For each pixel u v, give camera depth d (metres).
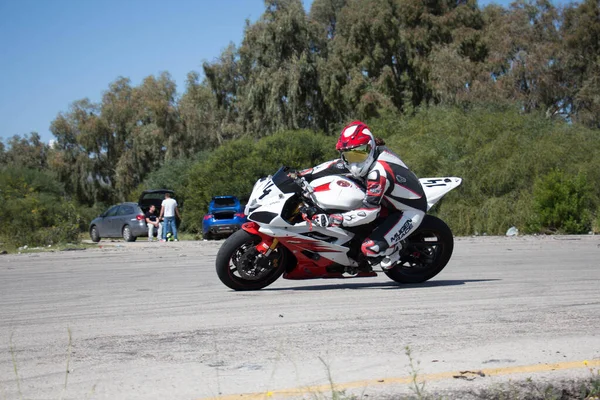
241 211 24.34
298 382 3.92
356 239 7.51
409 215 7.50
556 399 3.80
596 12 40.91
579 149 24.14
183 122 53.19
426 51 42.88
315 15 54.91
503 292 7.27
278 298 7.10
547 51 38.84
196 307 6.68
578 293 7.17
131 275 10.61
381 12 40.88
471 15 43.62
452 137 26.00
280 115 40.56
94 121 58.91
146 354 4.64
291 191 7.32
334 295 7.24
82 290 8.67
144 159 58.09
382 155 7.49
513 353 4.49
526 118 26.61
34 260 14.64
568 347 4.66
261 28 42.44
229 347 4.80
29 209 23.89
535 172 22.94
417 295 7.11
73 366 4.37
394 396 3.60
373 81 41.19
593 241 16.28
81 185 59.31
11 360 4.57
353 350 4.64
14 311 6.91
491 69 40.00
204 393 3.74
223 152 31.95
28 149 79.81
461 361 4.30
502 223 21.95
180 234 32.03
